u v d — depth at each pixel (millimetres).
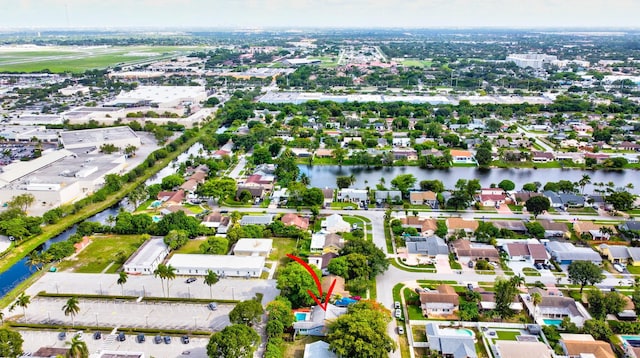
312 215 195750
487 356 113188
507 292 126562
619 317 126688
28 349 115812
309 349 111188
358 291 139000
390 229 182875
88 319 127812
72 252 160750
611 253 157375
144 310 132000
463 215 195375
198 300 135625
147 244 164625
